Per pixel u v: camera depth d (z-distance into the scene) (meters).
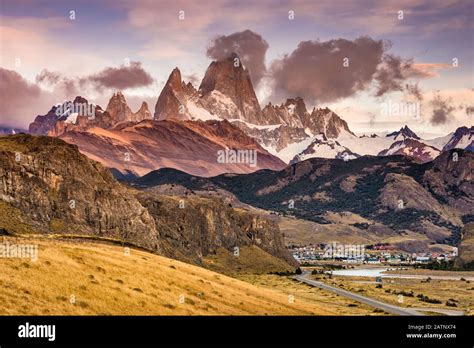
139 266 118.69
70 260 106.19
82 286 95.81
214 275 145.88
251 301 125.12
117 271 108.94
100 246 139.75
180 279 121.00
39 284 91.00
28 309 82.94
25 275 92.56
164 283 112.81
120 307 93.62
